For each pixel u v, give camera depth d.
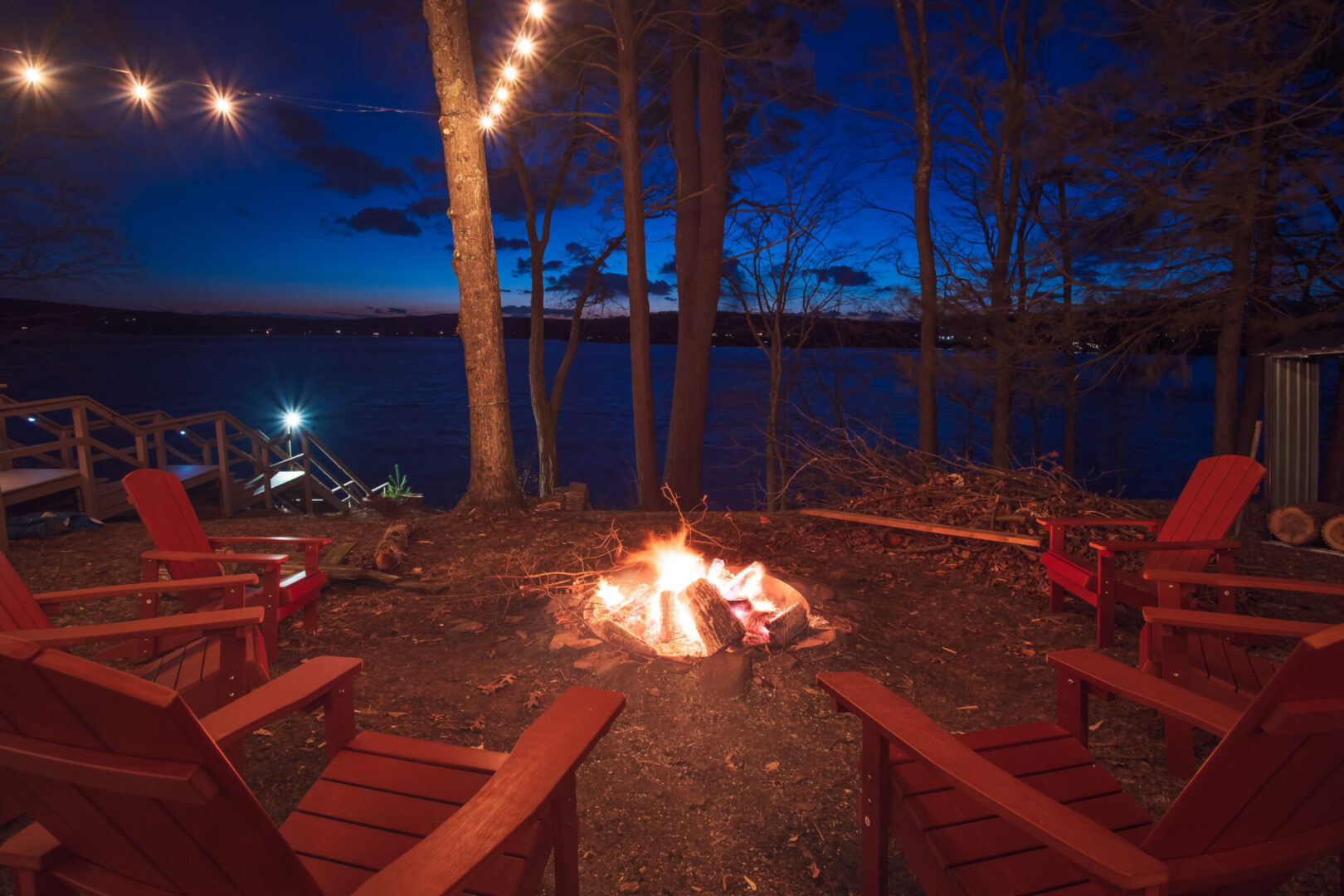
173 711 0.94
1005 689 3.35
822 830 2.33
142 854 1.18
